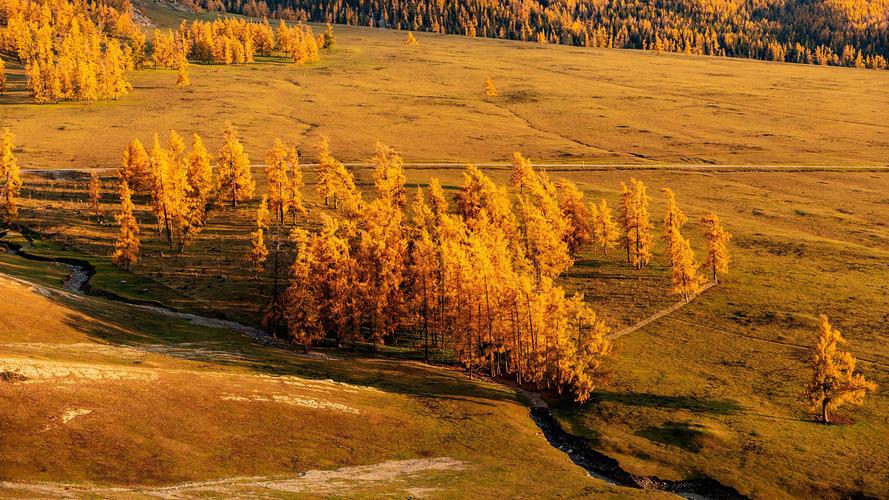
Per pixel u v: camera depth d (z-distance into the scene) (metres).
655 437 78.06
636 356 102.50
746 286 128.62
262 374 80.06
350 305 104.88
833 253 143.62
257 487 48.47
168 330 100.94
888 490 66.12
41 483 43.47
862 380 81.12
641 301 124.56
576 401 89.31
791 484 67.56
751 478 68.69
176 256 139.12
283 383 75.12
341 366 93.12
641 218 141.50
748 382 93.19
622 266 142.88
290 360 92.12
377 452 63.75
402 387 86.56
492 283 97.06
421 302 107.50
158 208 144.50
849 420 82.25
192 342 95.69
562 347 92.00
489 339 96.75
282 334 110.00
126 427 53.78
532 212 141.50
